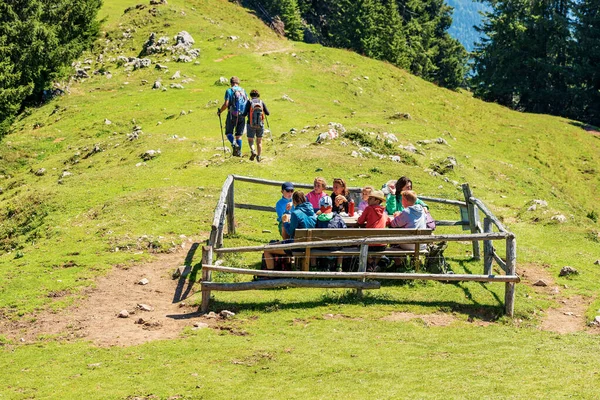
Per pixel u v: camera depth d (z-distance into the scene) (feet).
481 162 106.01
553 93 271.69
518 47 276.41
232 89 82.17
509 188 97.55
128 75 162.30
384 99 171.22
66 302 43.21
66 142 118.62
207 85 149.79
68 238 58.13
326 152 88.22
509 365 32.94
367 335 37.14
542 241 64.49
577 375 31.50
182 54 170.81
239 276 46.16
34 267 50.44
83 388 31.09
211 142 95.86
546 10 275.80
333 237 44.78
